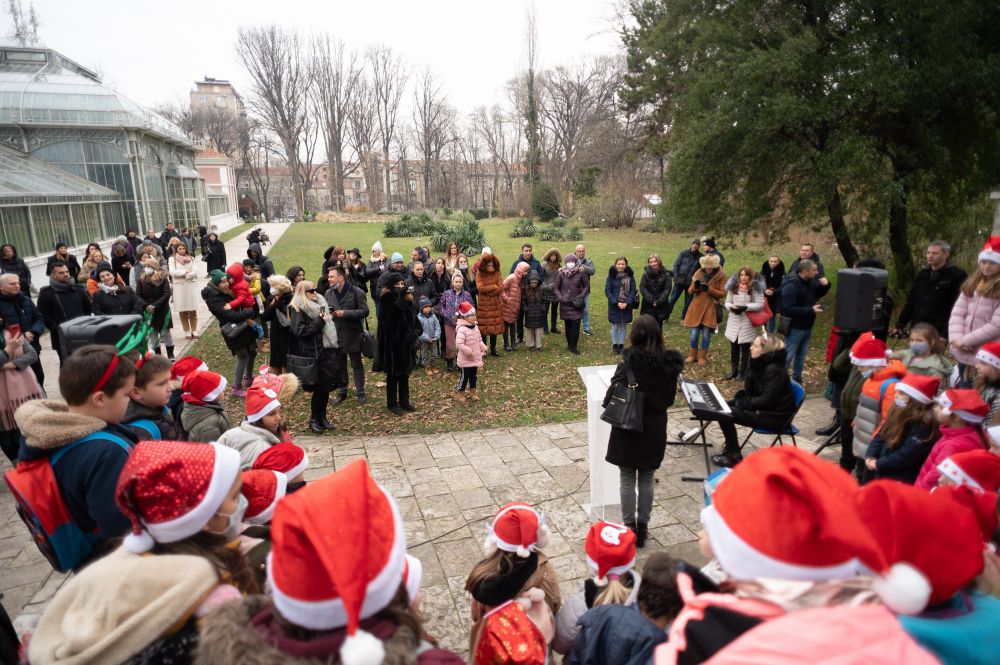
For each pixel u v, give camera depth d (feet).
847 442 16.19
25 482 6.44
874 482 3.97
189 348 32.30
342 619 3.51
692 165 36.45
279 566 3.54
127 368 7.30
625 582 8.42
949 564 3.84
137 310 25.99
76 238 59.36
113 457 6.56
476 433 21.25
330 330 20.51
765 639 3.20
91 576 4.71
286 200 276.21
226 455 5.15
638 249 80.74
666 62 41.29
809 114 31.73
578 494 16.57
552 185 151.43
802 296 25.00
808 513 3.32
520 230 105.70
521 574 7.76
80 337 12.60
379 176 229.86
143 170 78.48
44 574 12.94
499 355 31.83
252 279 30.68
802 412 23.02
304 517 3.50
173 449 4.96
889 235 38.73
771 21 36.01
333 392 25.53
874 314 18.66
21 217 47.55
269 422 11.15
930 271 22.56
